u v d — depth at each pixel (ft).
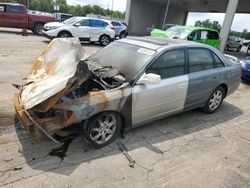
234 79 19.61
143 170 11.59
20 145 12.25
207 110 18.76
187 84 15.49
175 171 11.82
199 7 105.40
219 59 18.33
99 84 12.80
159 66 14.17
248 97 25.54
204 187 11.02
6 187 9.62
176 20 124.47
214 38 49.01
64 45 13.38
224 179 11.69
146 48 14.79
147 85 13.46
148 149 13.28
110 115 12.54
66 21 52.90
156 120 15.38
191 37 45.14
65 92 10.94
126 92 12.62
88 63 14.79
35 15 56.75
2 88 19.44
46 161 11.34
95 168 11.28
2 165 10.75
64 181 10.29
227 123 17.95
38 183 10.02
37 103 10.63
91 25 52.44
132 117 13.41
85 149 12.53
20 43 43.04
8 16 54.39
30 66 27.45
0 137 12.72
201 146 14.32
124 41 16.43
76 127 12.17
